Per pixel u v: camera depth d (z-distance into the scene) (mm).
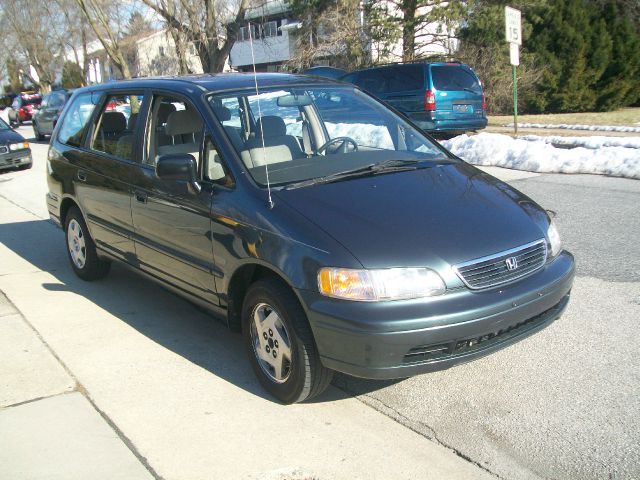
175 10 21031
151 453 3354
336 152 4645
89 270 6082
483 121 14688
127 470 3211
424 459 3236
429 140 5070
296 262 3482
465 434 3441
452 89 14164
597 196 8570
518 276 3607
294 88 4914
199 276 4312
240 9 20578
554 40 21797
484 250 3516
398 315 3246
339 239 3447
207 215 4105
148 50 30250
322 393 3965
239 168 4070
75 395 3988
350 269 3316
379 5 21922
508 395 3809
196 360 4461
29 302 5707
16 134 15125
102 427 3611
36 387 4102
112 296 5832
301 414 3709
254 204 3830
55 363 4441
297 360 3586
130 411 3785
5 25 52469
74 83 57500
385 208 3727
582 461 3158
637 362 4109
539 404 3689
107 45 21953
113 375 4250
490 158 11609
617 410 3582
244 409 3779
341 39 22125
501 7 21000
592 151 10758
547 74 21328
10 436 3531
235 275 3984
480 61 21562
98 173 5418
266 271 3867
